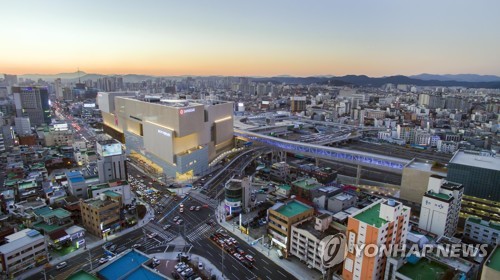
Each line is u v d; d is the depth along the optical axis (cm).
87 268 13038
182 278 12381
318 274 12781
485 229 14612
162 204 19862
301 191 19175
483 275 9212
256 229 16438
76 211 17100
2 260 12162
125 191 18825
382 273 10988
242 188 18300
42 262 13212
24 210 16725
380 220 10850
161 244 15075
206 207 19450
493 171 16762
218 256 14075
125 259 11306
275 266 13338
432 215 14938
